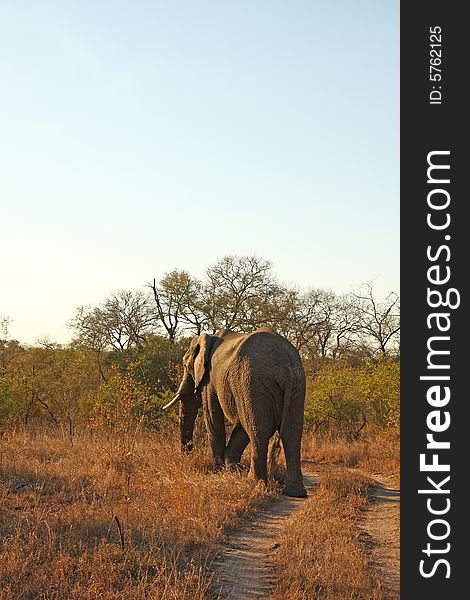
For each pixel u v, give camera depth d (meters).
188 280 38.38
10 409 24.84
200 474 15.34
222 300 39.50
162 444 19.17
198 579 8.32
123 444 16.66
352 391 26.42
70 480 13.59
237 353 15.38
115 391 21.94
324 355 48.16
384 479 17.19
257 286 40.97
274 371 14.68
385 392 25.45
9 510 11.10
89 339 36.41
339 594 8.09
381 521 12.30
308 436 24.28
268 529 11.24
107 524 10.20
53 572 8.27
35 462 15.07
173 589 7.91
